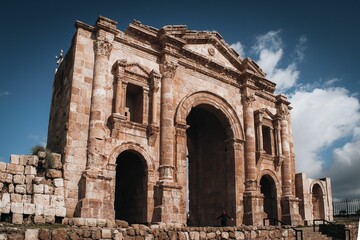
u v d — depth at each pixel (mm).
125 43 30594
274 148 40000
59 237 18031
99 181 25328
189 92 33875
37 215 22531
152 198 28375
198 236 22484
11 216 21781
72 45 29625
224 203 36062
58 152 27406
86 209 24109
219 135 38938
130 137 28656
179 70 33781
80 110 26906
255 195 34438
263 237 25266
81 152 26062
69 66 29516
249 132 36812
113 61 29516
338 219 45062
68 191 24766
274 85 41906
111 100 28516
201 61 35531
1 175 22234
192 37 35438
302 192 41062
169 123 30406
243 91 38344
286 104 42812
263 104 40750
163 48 32250
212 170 38906
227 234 23766
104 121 27359
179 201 28484
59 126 28922
